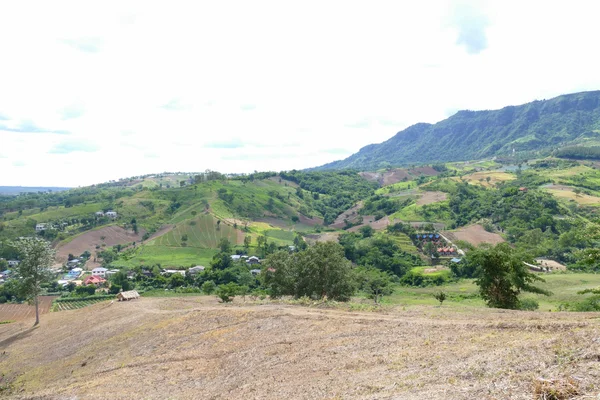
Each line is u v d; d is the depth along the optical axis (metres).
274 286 54.81
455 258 123.00
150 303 56.50
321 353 22.28
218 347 28.44
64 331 50.19
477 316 25.95
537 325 19.58
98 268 138.88
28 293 57.69
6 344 50.66
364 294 78.75
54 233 178.62
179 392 22.05
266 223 198.75
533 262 34.59
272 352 24.41
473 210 169.62
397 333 23.17
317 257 50.72
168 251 157.75
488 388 11.75
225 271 118.06
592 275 87.88
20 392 32.19
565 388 10.27
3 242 157.12
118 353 34.28
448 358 16.70
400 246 137.62
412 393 13.18
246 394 18.72
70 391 26.16
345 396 15.02
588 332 15.48
